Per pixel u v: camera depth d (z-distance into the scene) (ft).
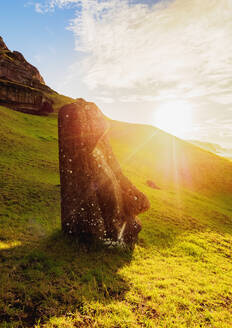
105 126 30.42
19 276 16.34
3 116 132.05
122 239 29.53
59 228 30.25
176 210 61.16
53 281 16.83
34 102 210.18
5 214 32.12
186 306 17.52
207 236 44.57
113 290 17.74
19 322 11.99
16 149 83.76
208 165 158.51
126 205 32.09
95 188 27.30
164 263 27.55
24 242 23.31
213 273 27.58
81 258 22.57
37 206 39.70
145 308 15.98
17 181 50.78
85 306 14.44
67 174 27.20
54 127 169.78
